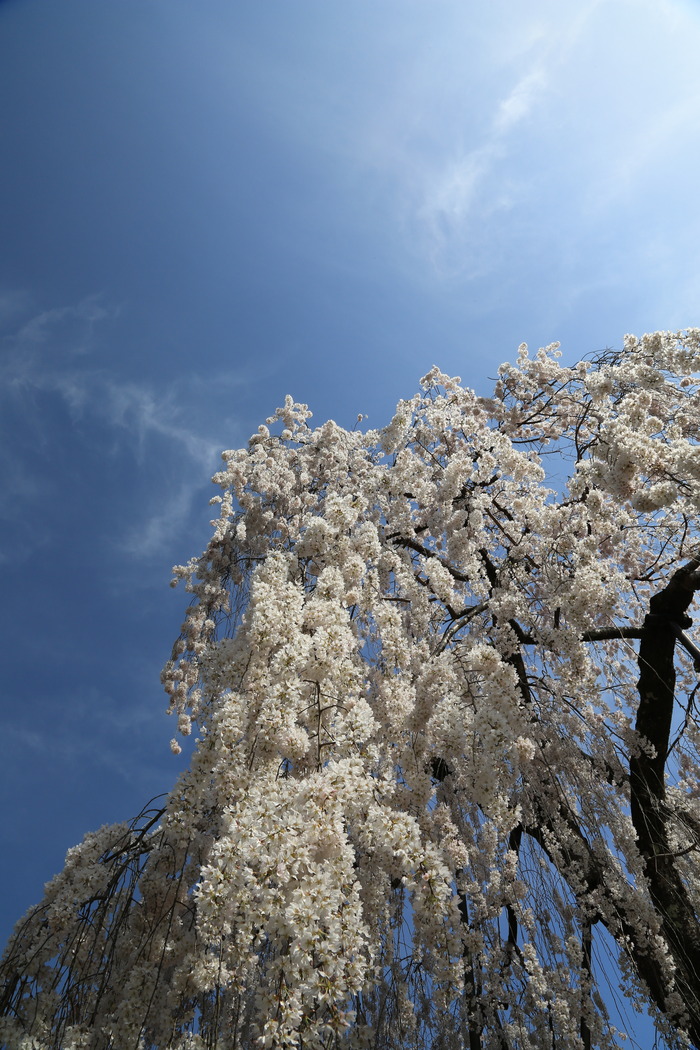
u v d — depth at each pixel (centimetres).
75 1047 238
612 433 367
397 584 514
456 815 379
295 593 286
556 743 401
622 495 363
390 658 304
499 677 290
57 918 271
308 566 444
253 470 698
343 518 371
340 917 191
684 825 451
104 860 298
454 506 585
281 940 199
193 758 242
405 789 289
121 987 263
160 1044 249
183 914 292
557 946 338
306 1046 180
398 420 539
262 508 690
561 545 454
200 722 279
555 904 359
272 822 204
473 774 280
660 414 511
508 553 525
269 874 195
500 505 623
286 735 244
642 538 609
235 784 229
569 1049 312
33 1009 261
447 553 522
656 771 489
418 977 340
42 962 272
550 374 655
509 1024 326
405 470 518
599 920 387
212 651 302
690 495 340
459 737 290
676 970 369
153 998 244
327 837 203
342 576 352
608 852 374
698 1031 347
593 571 383
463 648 420
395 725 297
